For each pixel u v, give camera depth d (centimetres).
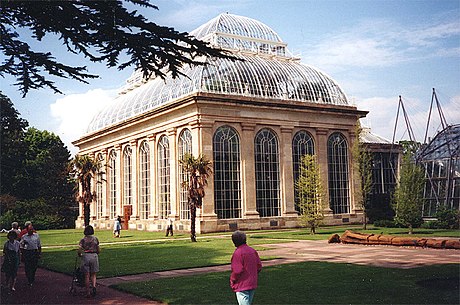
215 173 5306
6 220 7581
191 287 1711
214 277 1941
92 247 1669
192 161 4125
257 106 5603
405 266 2144
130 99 7200
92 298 1614
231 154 5456
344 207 6338
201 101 5216
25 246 1917
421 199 4512
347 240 3434
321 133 6175
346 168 6438
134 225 6506
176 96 5812
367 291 1561
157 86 6512
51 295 1689
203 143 5219
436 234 4156
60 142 9394
